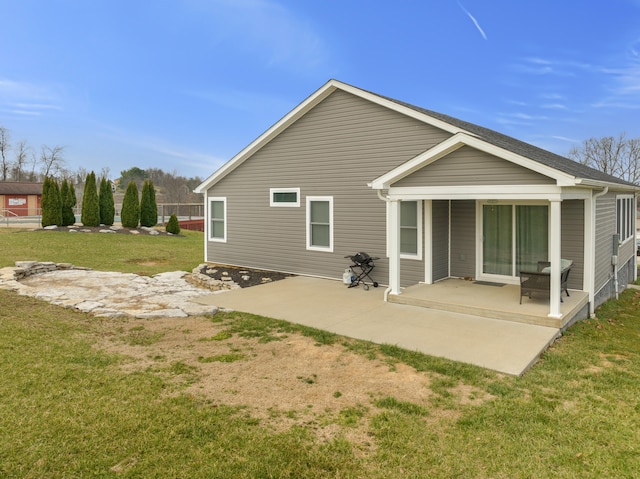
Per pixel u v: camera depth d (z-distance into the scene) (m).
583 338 7.11
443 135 9.88
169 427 3.92
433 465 3.46
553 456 3.59
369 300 9.30
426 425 4.10
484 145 7.55
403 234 10.54
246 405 4.45
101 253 16.97
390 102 10.47
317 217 12.20
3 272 10.99
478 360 5.74
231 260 14.35
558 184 6.83
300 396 4.71
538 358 5.96
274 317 7.96
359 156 11.21
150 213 27.70
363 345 6.39
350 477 3.29
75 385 4.73
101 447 3.57
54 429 3.80
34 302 8.45
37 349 5.77
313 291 10.31
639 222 43.84
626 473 3.37
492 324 7.38
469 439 3.85
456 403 4.55
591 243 8.84
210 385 4.93
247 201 13.79
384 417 4.23
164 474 3.25
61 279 11.31
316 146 12.04
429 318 7.82
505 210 9.98
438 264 10.39
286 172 12.74
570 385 5.06
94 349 5.97
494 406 4.47
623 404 4.56
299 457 3.54
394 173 8.74
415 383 5.07
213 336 6.80
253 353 6.06
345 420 4.18
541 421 4.17
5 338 6.10
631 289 13.49
